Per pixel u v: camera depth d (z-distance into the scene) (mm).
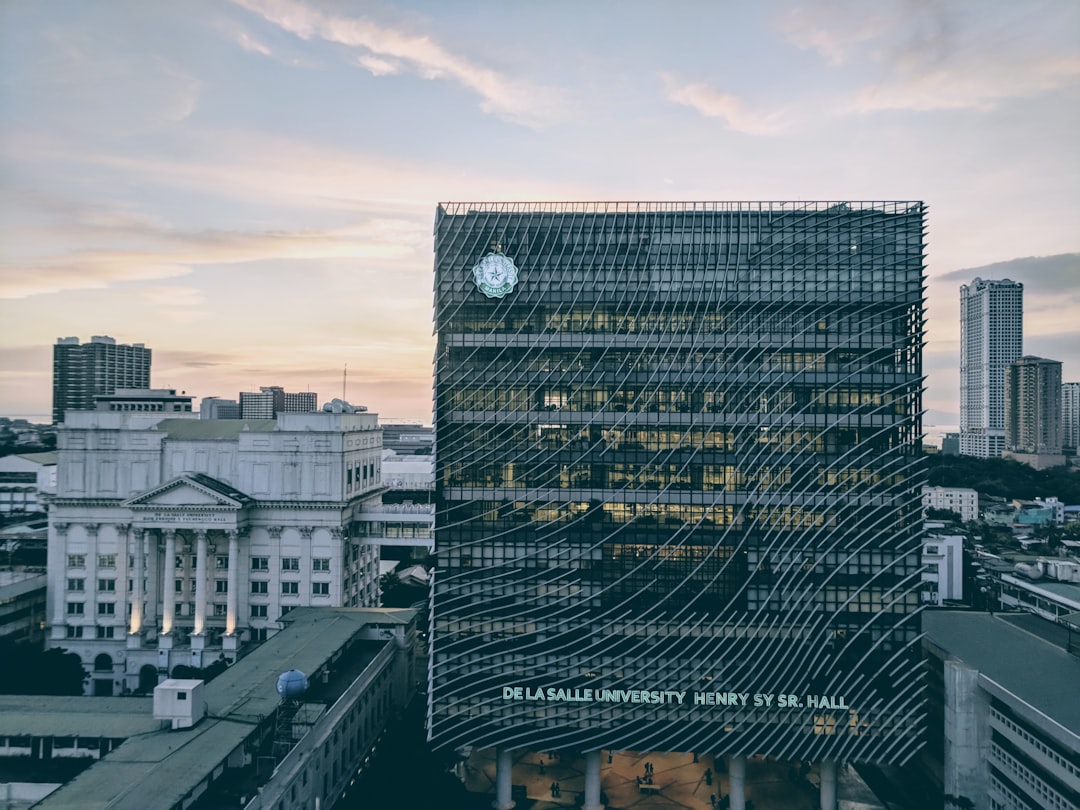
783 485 109250
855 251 110188
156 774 80062
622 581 109938
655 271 112000
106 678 159250
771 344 110250
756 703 107750
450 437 112125
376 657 129625
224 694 103250
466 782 119750
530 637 110438
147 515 155375
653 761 126375
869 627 108000
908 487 108562
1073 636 113812
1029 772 92938
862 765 126250
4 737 93250
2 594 156500
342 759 109438
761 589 108812
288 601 159375
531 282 112750
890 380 109438
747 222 111562
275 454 160250
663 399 111062
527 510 111125
